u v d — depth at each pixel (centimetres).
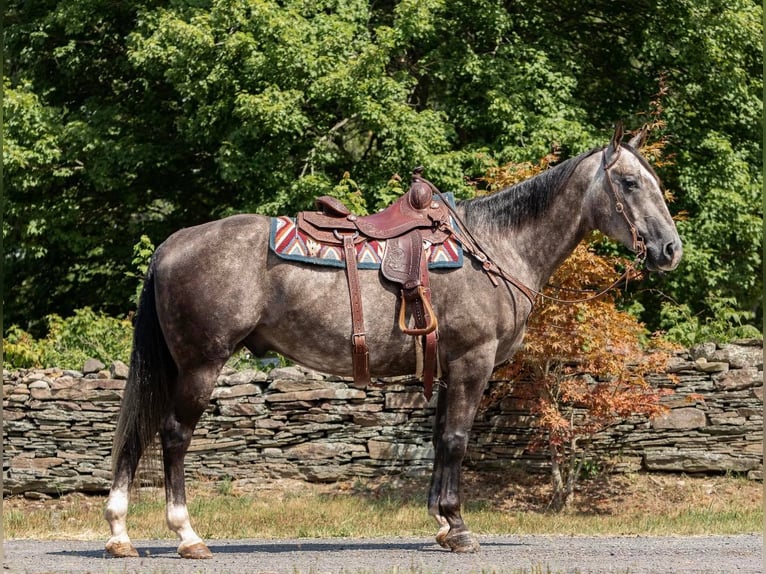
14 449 1253
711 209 1688
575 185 758
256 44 1562
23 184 1714
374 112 1553
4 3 1877
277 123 1516
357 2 1688
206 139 1662
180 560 700
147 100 1856
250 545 849
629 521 1071
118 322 1566
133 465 718
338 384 1265
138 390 712
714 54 1748
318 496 1207
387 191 1573
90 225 1930
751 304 1944
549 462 1265
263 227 715
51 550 818
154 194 1945
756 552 781
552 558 729
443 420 759
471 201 770
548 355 1166
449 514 738
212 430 1260
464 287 721
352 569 654
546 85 1681
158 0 1766
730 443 1259
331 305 704
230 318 698
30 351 1420
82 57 1834
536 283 763
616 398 1167
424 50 1781
